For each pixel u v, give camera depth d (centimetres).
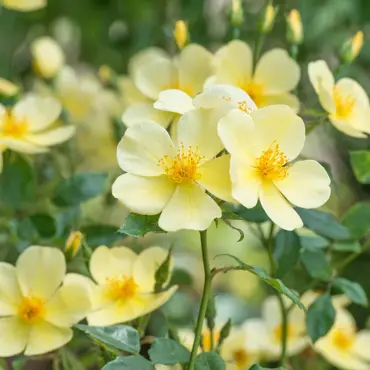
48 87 157
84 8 190
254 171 119
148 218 118
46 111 137
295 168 120
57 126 146
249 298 167
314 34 169
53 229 134
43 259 122
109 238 131
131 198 118
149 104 126
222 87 120
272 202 119
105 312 123
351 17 167
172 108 120
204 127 119
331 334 139
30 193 138
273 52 131
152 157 119
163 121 126
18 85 152
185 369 119
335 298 140
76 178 135
